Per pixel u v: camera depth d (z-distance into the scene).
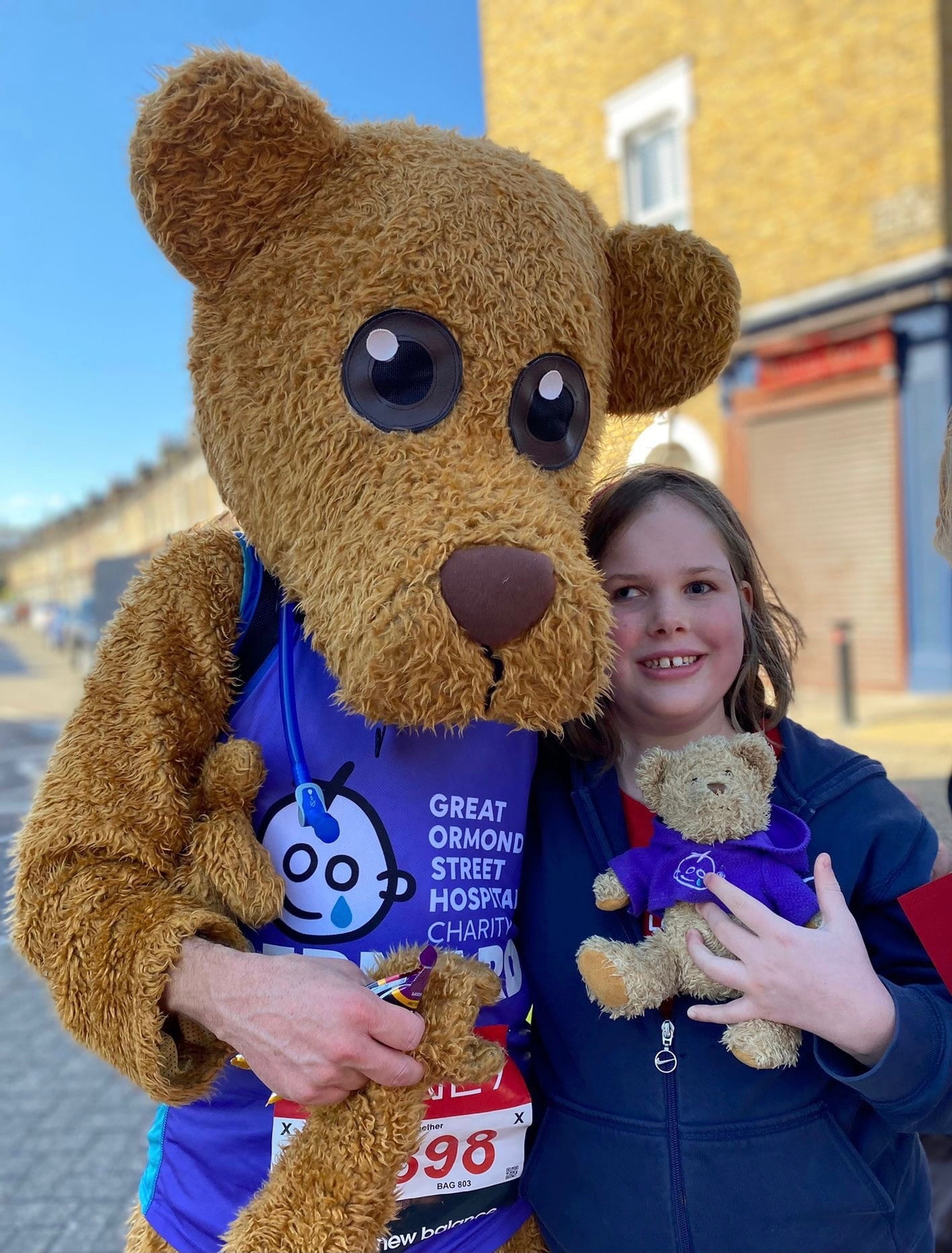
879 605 9.06
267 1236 1.07
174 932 1.10
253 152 1.14
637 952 1.23
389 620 1.02
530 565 1.01
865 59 8.45
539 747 1.59
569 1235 1.32
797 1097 1.27
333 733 1.29
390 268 1.12
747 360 9.73
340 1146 1.09
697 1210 1.26
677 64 9.39
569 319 1.20
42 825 1.19
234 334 1.21
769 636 1.60
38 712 15.05
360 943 1.25
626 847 1.42
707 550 1.43
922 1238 1.34
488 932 1.34
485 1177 1.27
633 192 9.72
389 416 1.13
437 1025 1.11
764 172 9.17
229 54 1.13
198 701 1.26
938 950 1.23
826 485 9.34
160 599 1.31
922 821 1.38
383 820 1.28
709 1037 1.29
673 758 1.29
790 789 1.39
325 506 1.15
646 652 1.41
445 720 1.06
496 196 1.20
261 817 1.28
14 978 4.52
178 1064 1.14
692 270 1.44
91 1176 2.96
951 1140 1.81
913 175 8.35
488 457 1.13
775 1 8.79
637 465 1.67
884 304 8.62
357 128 1.28
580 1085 1.35
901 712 8.05
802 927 1.20
